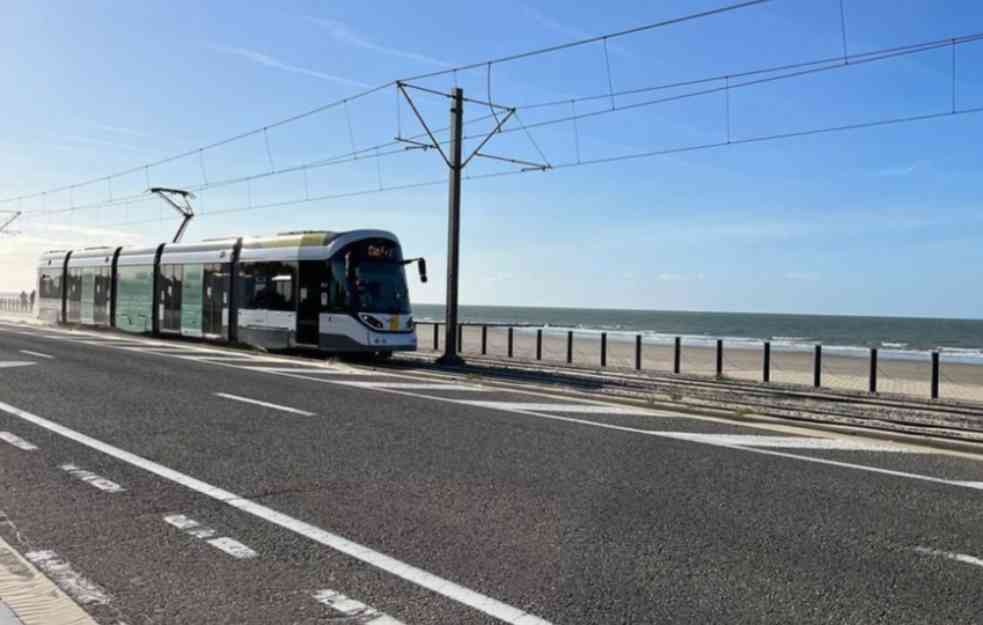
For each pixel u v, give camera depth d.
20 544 4.87
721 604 4.06
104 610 3.89
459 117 19.92
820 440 8.96
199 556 4.70
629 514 5.70
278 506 5.80
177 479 6.55
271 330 20.48
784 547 4.99
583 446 8.28
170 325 24.70
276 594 4.12
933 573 4.55
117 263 27.88
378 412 10.36
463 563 4.63
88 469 6.85
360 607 3.96
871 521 5.60
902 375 23.72
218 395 11.68
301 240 20.12
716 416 10.85
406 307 19.72
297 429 8.98
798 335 82.12
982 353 40.72
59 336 25.30
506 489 6.38
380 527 5.32
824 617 3.91
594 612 3.93
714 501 6.09
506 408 11.00
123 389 12.10
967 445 8.73
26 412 9.79
